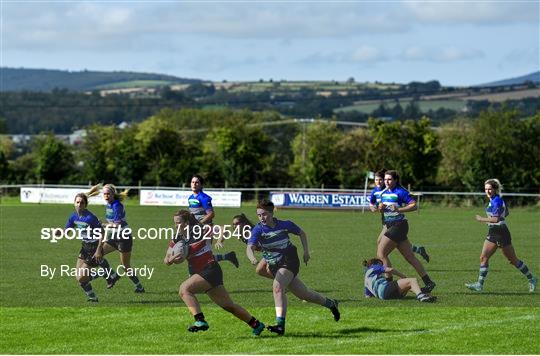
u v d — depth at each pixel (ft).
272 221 87.71
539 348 80.59
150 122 512.63
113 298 112.98
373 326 91.71
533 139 431.02
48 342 84.48
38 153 502.38
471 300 110.32
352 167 483.10
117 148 501.56
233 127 503.20
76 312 102.01
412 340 84.23
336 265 150.30
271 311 102.83
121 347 81.92
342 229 234.17
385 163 464.65
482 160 417.90
